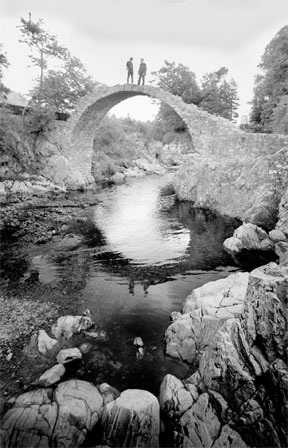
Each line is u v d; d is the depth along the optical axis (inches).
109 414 147.9
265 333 150.1
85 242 474.3
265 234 426.9
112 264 386.0
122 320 253.3
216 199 666.2
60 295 299.6
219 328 193.5
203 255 415.8
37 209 694.5
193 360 195.9
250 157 668.1
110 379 184.5
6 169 945.5
